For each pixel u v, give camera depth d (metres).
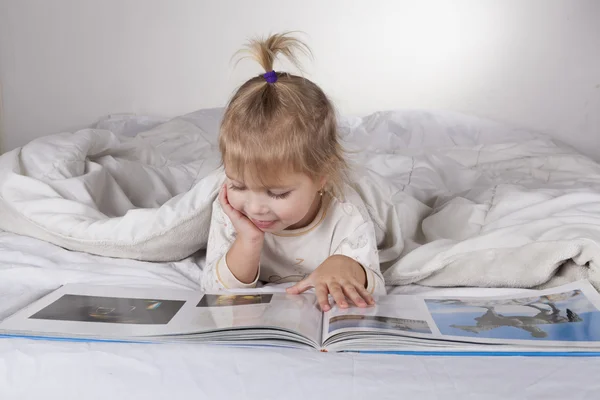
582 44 2.36
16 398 0.61
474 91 2.43
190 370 0.66
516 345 0.69
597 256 0.93
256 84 0.95
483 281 1.00
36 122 2.57
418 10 2.38
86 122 2.55
